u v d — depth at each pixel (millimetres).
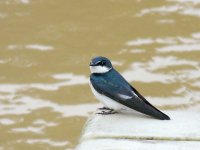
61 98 15953
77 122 14984
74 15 20484
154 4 20844
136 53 17938
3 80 16828
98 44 18594
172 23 19625
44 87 16469
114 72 8102
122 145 6805
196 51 17906
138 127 7266
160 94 16000
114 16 20234
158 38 18766
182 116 7617
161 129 7207
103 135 7043
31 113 15359
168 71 16922
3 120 15078
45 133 14578
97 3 21188
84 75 16984
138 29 19375
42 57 18016
